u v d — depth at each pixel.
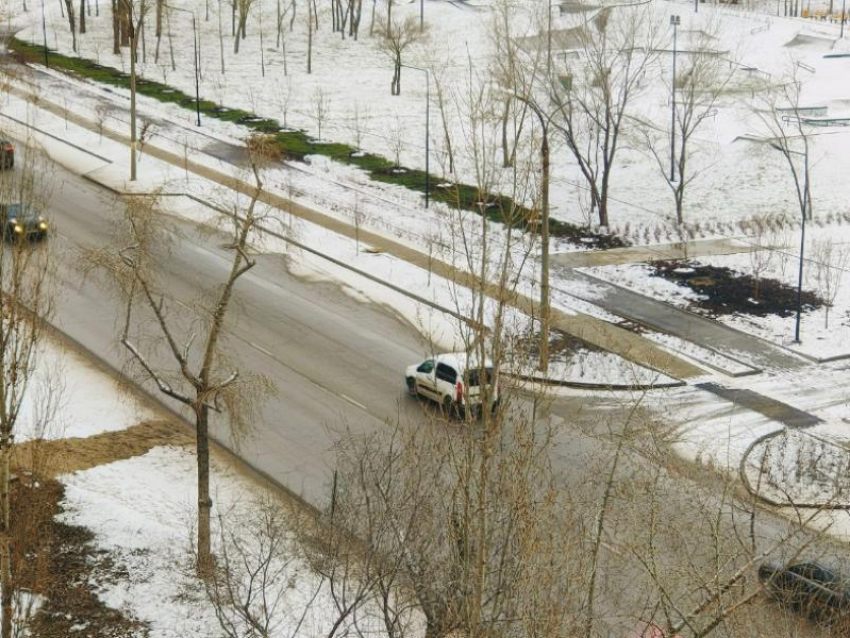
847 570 25.44
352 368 43.16
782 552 25.55
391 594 26.91
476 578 19.03
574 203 66.38
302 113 83.12
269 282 51.88
